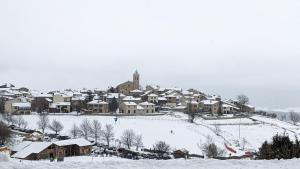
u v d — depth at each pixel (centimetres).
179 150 9300
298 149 3728
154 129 13250
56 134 12262
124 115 17025
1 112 16838
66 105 18812
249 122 16588
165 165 2581
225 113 19888
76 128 12069
